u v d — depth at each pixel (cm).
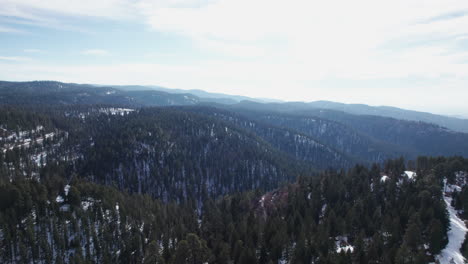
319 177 11050
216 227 8250
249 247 6331
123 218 8706
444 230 6384
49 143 19162
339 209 7888
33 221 7806
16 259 7131
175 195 16150
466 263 5488
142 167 17562
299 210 8500
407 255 5062
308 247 6122
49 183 9769
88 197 9631
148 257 6556
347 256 5416
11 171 14200
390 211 7162
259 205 11162
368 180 9275
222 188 18100
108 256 7344
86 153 18375
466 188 7606
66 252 7506
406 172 10325
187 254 6056
